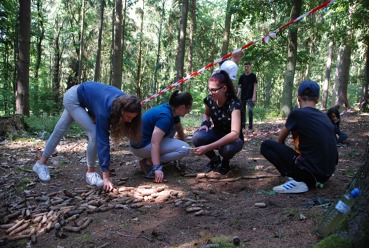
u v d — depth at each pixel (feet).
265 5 40.42
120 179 13.51
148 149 13.57
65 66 93.61
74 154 18.58
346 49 52.37
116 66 46.11
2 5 36.50
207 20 88.02
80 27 79.87
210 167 14.73
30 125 25.85
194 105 50.80
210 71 84.48
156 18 108.37
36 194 12.16
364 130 28.55
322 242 7.20
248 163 16.28
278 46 42.24
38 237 9.23
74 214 10.38
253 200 11.28
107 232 9.30
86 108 12.67
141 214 10.46
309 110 11.77
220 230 9.08
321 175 11.60
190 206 10.90
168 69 99.04
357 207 7.31
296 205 10.47
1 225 9.86
